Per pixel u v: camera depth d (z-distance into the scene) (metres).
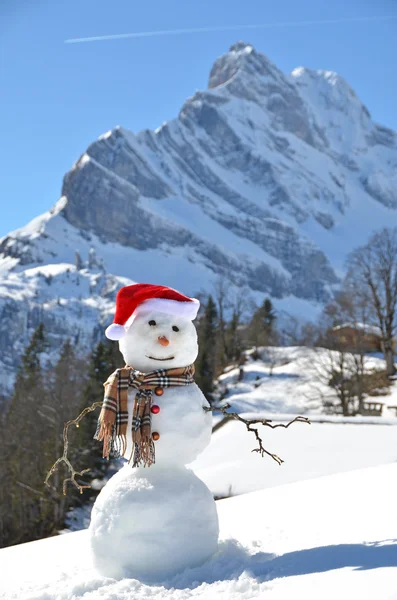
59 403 42.38
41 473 39.59
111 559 5.98
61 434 40.31
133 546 5.89
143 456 6.02
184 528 5.95
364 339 54.22
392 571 4.82
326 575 5.05
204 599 5.01
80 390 49.88
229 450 23.91
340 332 55.19
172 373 6.30
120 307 6.53
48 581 6.53
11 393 64.19
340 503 9.05
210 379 61.31
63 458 6.33
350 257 62.34
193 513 6.03
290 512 9.01
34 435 42.53
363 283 60.50
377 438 23.89
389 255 60.56
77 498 38.94
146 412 6.11
